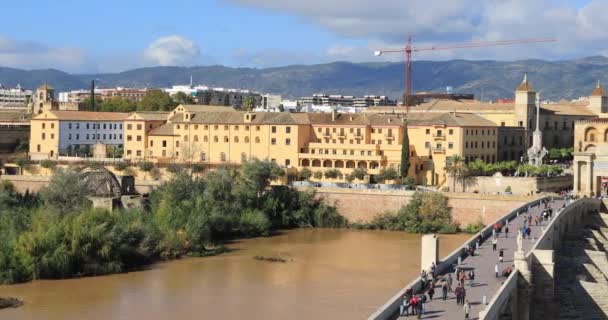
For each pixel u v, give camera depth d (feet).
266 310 495.82
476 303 356.59
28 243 581.53
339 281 580.71
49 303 511.40
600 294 469.57
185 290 550.36
